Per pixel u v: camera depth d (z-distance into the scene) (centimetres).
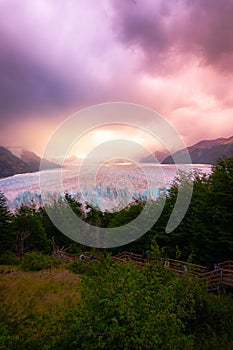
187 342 624
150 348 580
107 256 786
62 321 671
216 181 2153
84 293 657
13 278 1622
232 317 952
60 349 630
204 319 923
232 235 1988
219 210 2019
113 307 600
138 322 562
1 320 962
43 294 1293
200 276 1468
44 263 1934
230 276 1481
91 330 591
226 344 775
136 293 602
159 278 694
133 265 689
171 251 2180
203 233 2042
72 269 1797
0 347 730
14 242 3281
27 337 782
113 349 587
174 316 609
